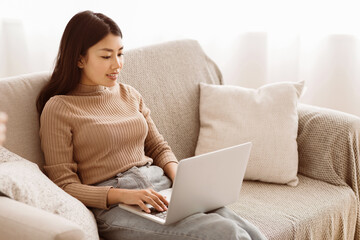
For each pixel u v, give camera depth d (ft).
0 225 4.08
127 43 9.20
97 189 5.24
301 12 9.26
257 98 6.99
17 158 5.06
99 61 5.60
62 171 5.32
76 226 3.94
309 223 5.90
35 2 8.74
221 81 7.79
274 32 9.45
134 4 9.05
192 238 4.72
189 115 7.13
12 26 8.84
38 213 4.09
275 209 5.98
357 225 6.85
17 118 5.43
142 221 5.03
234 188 5.30
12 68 9.05
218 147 6.78
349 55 9.29
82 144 5.48
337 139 6.69
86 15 5.62
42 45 8.98
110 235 5.24
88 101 5.69
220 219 4.85
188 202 4.85
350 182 6.77
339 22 9.15
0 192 4.37
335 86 9.52
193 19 9.40
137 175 5.61
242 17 9.43
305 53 9.50
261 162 6.65
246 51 9.63
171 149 6.86
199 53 7.59
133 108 6.06
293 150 6.72
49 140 5.35
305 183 6.74
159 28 9.36
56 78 5.68
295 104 6.96
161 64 7.05
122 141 5.71
